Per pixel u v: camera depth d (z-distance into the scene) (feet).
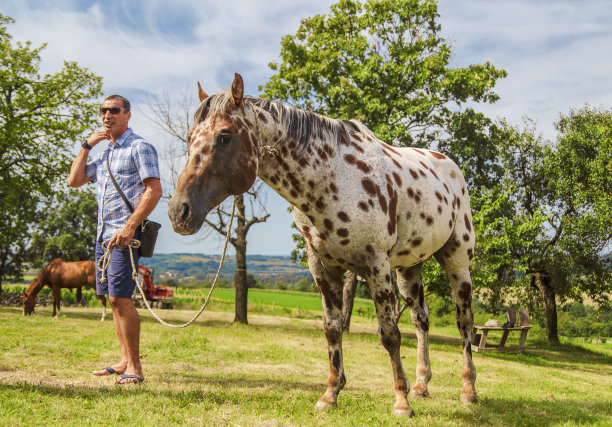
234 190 10.55
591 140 78.79
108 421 9.07
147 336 27.25
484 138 66.49
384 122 58.65
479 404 14.66
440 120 66.95
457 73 60.54
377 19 65.77
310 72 62.69
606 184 74.69
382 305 11.62
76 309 67.56
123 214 13.41
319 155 11.42
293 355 24.43
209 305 112.47
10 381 12.64
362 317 130.72
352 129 12.82
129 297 13.24
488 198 55.26
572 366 48.96
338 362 12.42
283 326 66.54
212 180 10.19
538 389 21.52
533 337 96.02
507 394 17.93
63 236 150.82
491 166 72.28
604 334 130.11
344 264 11.76
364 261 11.57
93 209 160.56
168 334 29.78
